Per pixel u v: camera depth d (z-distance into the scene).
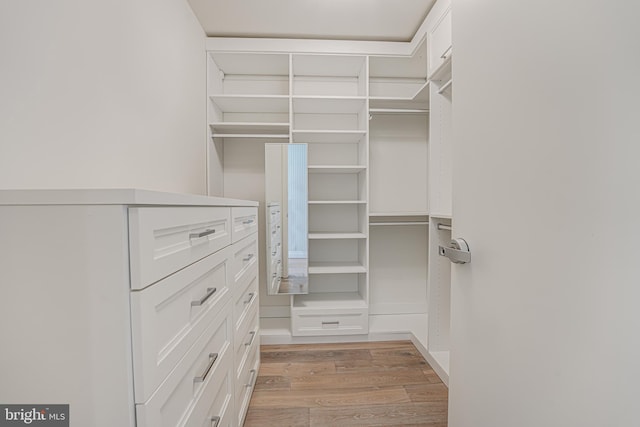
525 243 0.65
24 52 0.73
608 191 0.47
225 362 1.04
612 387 0.47
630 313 0.45
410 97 2.42
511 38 0.69
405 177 2.63
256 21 2.01
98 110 0.98
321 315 2.21
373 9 1.91
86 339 0.52
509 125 0.70
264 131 2.50
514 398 0.68
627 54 0.44
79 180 0.90
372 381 1.71
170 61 1.53
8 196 0.51
